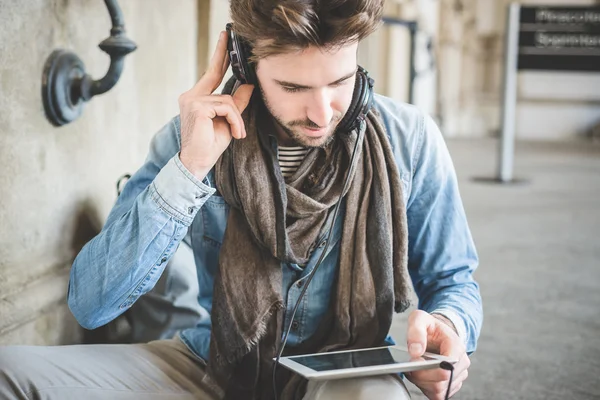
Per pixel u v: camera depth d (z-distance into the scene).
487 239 4.45
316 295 1.42
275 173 1.35
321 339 1.43
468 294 1.47
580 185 6.74
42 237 1.86
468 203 5.71
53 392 1.30
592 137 12.97
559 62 6.57
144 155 2.52
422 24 10.34
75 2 1.95
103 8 2.12
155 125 2.63
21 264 1.77
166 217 1.32
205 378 1.39
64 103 1.86
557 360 2.54
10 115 1.70
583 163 8.53
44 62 1.82
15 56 1.71
